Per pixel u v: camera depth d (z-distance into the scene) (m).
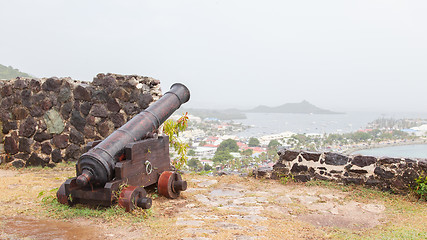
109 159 4.70
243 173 8.31
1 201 5.09
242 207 5.41
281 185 7.16
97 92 8.20
